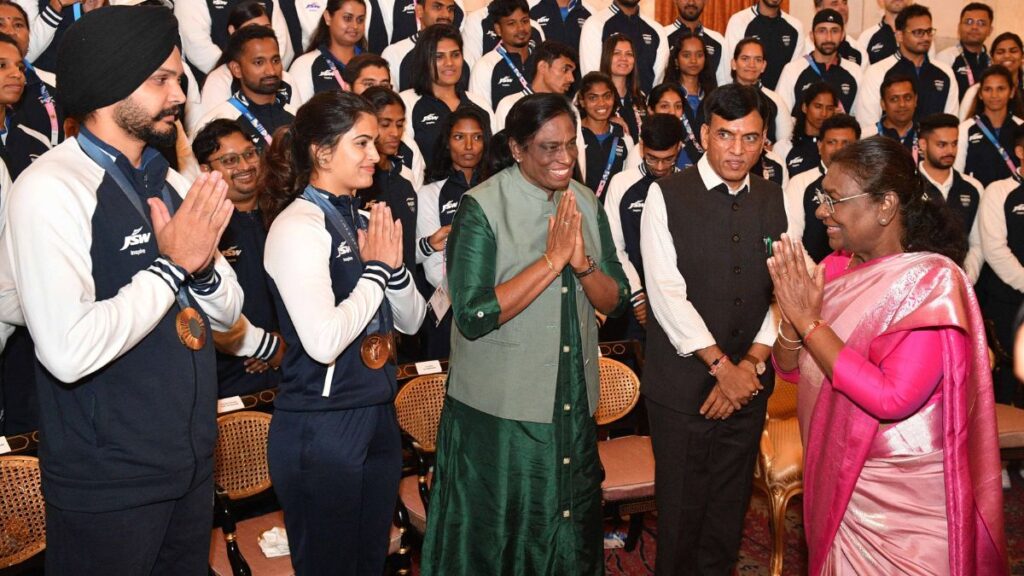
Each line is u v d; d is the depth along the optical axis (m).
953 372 1.97
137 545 1.97
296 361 2.42
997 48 6.44
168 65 1.97
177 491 2.01
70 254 1.83
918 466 2.04
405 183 4.09
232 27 4.65
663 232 2.88
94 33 1.90
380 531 2.59
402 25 5.51
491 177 2.63
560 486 2.59
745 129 2.75
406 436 3.10
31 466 2.51
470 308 2.45
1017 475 4.54
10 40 3.42
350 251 2.42
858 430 2.07
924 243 2.07
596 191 4.77
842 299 2.11
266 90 4.15
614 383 3.63
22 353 3.38
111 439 1.93
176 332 2.03
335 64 4.80
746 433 2.95
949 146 4.98
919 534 2.04
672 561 2.97
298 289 2.26
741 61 5.68
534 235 2.54
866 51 6.77
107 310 1.83
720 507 2.98
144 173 2.05
